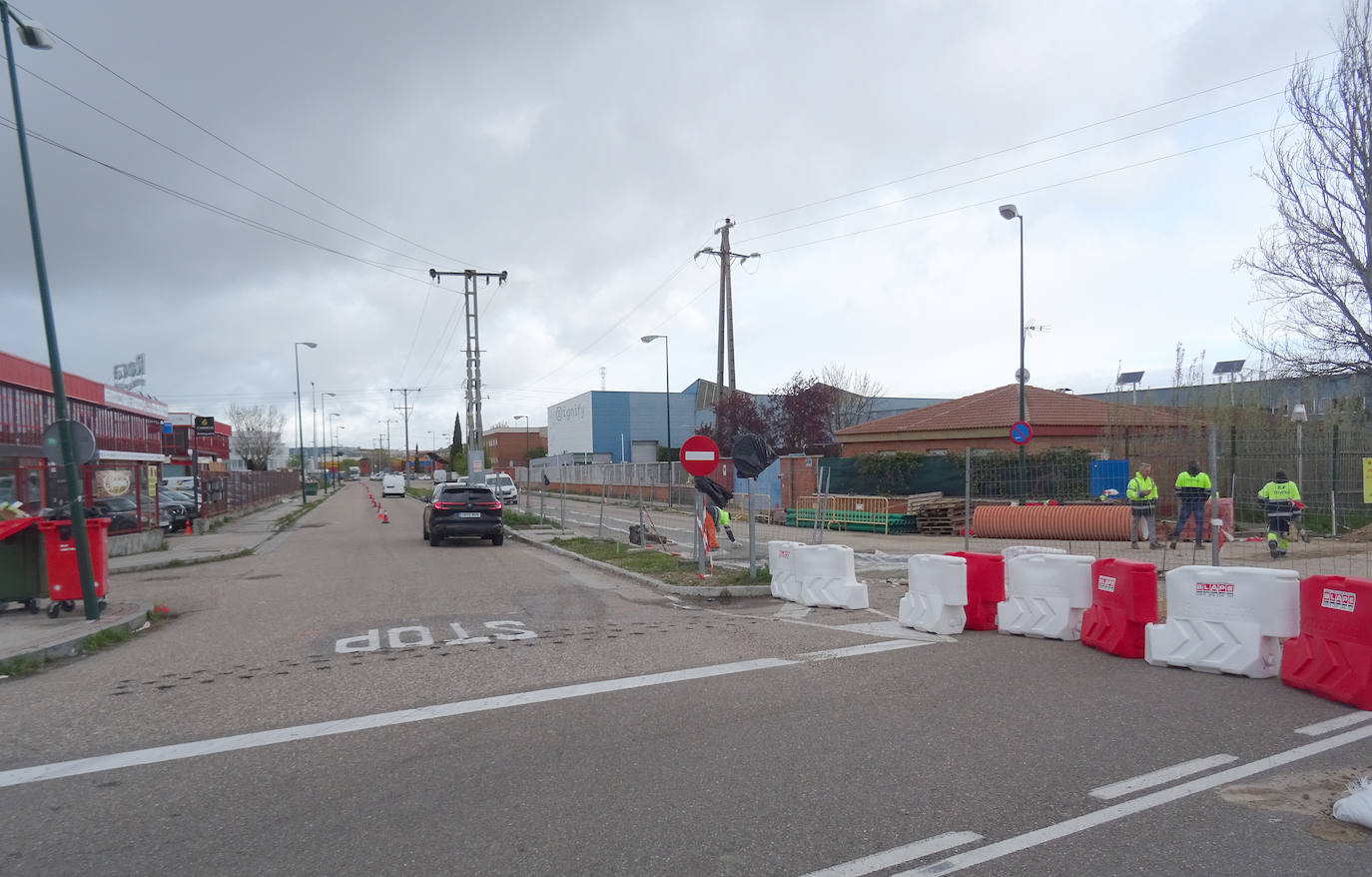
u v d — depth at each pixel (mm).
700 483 14070
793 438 39969
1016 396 33125
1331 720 6195
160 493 31172
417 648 9047
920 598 9883
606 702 6809
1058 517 18844
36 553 11281
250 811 4730
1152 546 16188
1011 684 7273
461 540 24797
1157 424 25922
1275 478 15336
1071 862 4012
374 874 3973
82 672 8391
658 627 10148
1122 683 7285
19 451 17141
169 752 5762
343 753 5684
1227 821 4445
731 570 14617
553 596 12859
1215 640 7562
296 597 13180
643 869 3986
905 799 4773
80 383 20422
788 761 5398
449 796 4895
